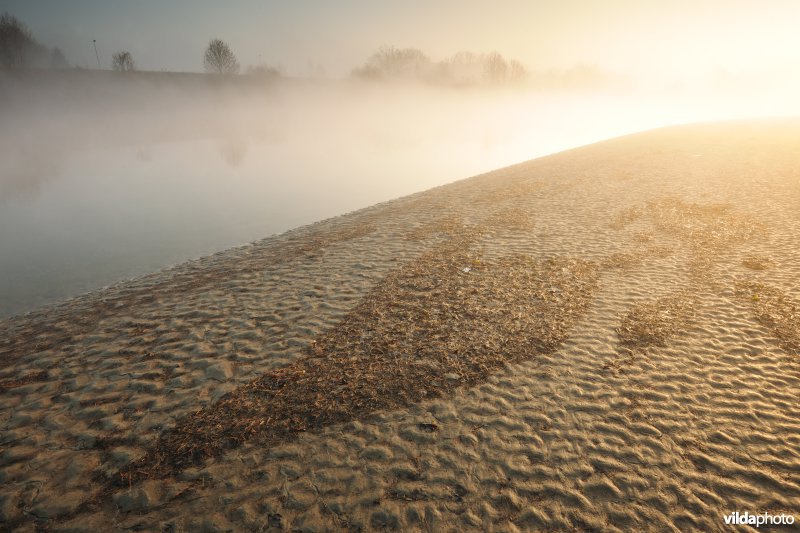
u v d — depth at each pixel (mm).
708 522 5727
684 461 6609
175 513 6180
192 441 7461
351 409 8055
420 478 6625
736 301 10938
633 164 28812
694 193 20609
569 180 26000
